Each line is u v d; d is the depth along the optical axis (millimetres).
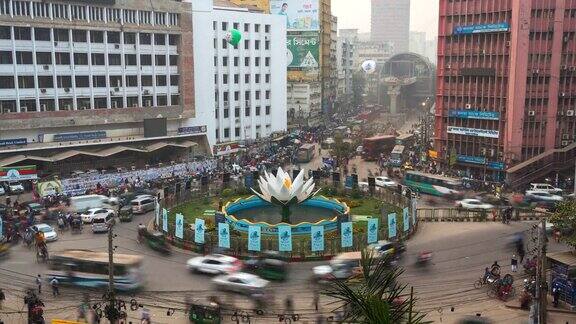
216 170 81750
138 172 73625
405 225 51062
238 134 105625
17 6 72812
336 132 120938
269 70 110562
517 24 74812
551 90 76312
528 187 72312
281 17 110812
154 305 35938
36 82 75625
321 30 147125
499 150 79562
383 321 12914
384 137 99812
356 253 42688
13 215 55562
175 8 88000
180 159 86875
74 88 79250
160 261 45281
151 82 88000
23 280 40312
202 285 39750
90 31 80312
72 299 36969
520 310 35031
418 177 73188
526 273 41125
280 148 100500
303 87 137125
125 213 58250
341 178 78875
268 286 39375
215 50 98375
